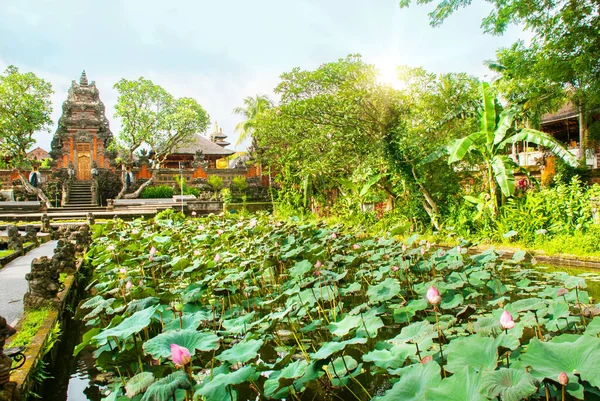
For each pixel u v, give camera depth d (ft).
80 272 26.86
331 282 16.84
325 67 40.50
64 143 97.35
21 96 77.25
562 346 7.12
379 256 21.44
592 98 31.27
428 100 39.11
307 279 17.37
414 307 13.79
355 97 38.09
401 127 38.78
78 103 100.12
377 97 38.75
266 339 13.30
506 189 32.55
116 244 30.42
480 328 10.25
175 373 7.35
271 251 22.79
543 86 33.30
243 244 28.45
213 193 93.35
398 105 40.16
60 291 19.34
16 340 13.24
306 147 49.90
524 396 5.74
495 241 33.96
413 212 41.60
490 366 7.37
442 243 35.42
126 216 71.20
